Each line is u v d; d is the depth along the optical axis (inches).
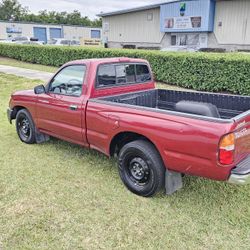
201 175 122.0
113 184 155.0
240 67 390.3
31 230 119.3
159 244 112.6
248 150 130.0
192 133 119.2
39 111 191.5
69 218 127.0
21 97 204.7
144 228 121.4
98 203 138.2
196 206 136.2
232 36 923.4
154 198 142.1
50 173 166.6
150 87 201.3
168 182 135.1
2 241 113.2
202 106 150.3
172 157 127.1
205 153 117.0
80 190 149.0
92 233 118.3
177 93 189.3
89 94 160.4
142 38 1159.0
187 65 450.0
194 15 959.0
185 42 1033.5
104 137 152.6
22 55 834.2
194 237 116.3
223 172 115.7
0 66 724.0
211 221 125.8
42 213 130.0
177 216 129.0
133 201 139.9
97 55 618.8
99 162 181.0
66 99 170.1
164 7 1029.2
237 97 165.2
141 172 140.9
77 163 179.6
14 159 184.2
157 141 130.3
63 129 176.4
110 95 171.3
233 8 903.7
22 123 211.9
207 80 429.1
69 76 171.2
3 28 1820.9
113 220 126.2
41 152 195.6
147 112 133.3
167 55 478.9
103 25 1275.8
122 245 112.0
